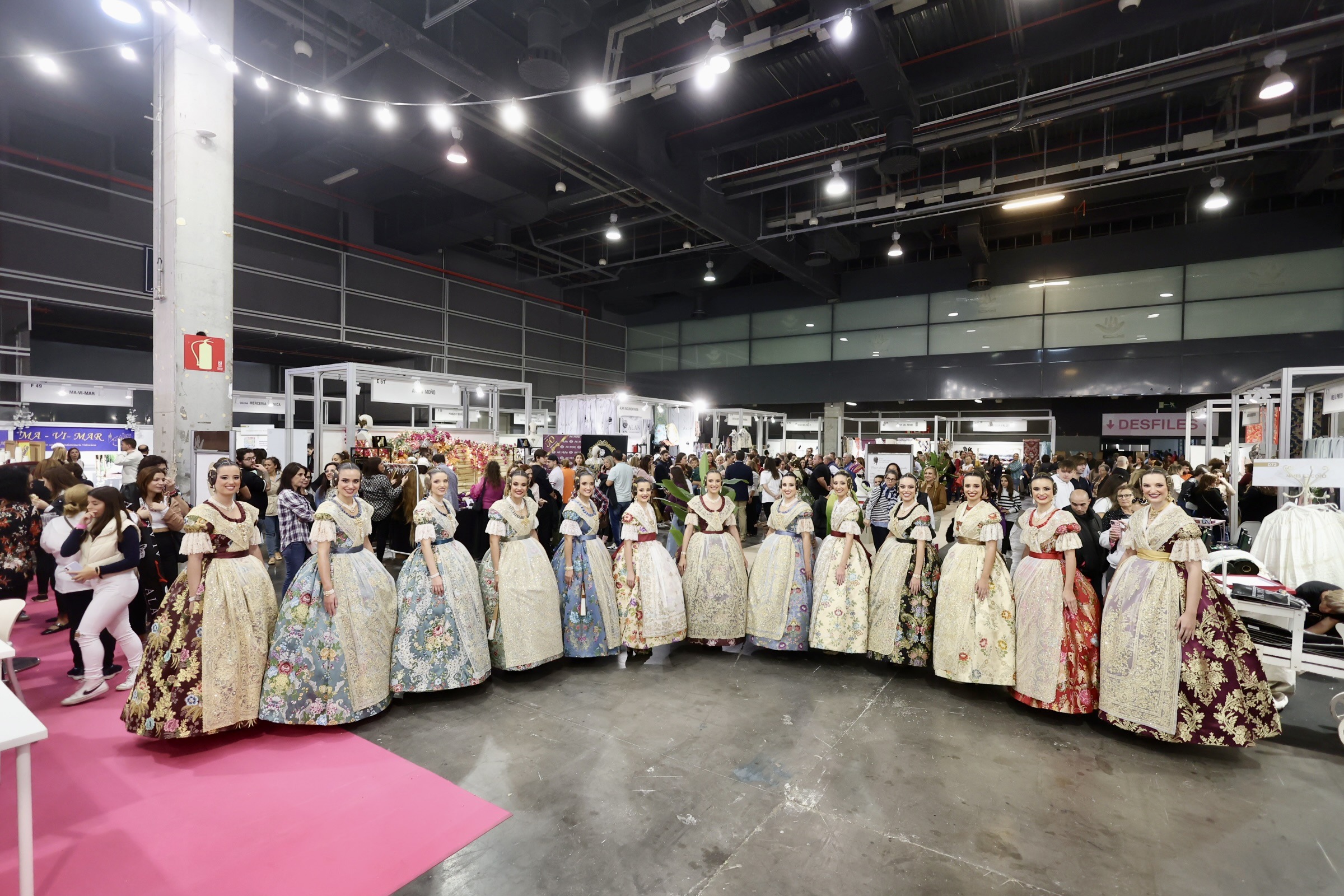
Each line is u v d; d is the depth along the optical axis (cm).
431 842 227
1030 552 358
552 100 852
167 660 293
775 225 1420
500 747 301
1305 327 1352
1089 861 219
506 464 839
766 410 2102
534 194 1289
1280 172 1276
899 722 335
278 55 931
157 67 616
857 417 1891
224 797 254
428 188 1386
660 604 421
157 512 455
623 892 203
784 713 345
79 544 353
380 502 627
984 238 1611
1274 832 237
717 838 232
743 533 924
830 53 865
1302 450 636
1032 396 1619
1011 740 315
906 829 239
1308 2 754
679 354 2138
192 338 607
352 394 802
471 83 786
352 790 261
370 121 1002
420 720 330
